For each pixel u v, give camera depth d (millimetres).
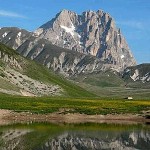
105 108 128750
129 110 126688
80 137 72438
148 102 148250
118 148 60000
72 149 58344
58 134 76188
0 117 111000
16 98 148000
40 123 101062
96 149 58781
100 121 111125
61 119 113812
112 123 105750
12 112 116688
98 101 148625
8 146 58969
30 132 78438
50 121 108125
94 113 121250
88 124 101062
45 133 77250
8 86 192500
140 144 64375
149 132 82000
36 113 117625
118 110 126062
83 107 128500
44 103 134750
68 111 121875
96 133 79125
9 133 75500
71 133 78375
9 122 101875
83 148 59562
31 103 132750
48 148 58562
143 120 116312
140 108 130250
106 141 67562
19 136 71250
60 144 63000
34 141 65312
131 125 99875
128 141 67938
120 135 76375
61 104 134250
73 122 106750
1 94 170000
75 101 145250
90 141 67312
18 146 59312
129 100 169625
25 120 108750
